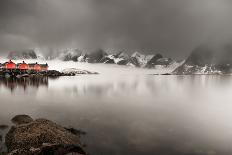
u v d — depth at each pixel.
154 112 42.19
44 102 52.25
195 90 92.25
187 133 28.42
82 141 24.56
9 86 89.38
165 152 22.33
